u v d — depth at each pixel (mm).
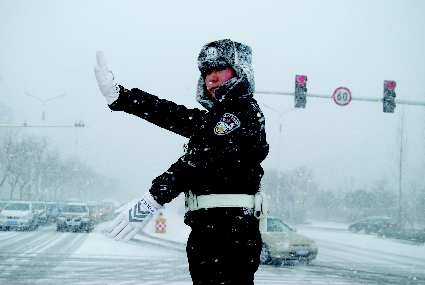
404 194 45344
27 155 48688
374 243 24938
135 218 1153
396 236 29625
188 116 1444
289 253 12867
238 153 1226
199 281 1239
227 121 1241
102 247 15742
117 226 1161
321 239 26906
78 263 11648
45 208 28812
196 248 1240
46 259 12219
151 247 16531
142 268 11094
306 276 10734
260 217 1273
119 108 1358
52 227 26922
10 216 23203
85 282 8992
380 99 16000
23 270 10227
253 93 1347
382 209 48688
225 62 1304
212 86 1323
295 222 45469
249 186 1245
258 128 1272
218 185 1221
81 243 16875
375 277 11000
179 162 1245
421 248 22000
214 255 1211
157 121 1418
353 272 11797
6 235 20125
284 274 10953
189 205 1283
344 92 15969
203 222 1229
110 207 37094
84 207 24062
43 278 9266
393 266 13523
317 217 58875
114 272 10336
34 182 52750
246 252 1224
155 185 1188
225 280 1203
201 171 1221
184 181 1222
